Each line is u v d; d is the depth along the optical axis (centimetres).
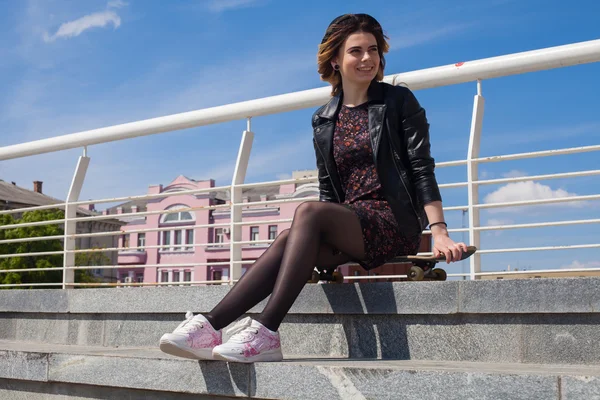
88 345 365
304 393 207
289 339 282
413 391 189
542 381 172
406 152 265
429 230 277
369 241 251
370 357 259
